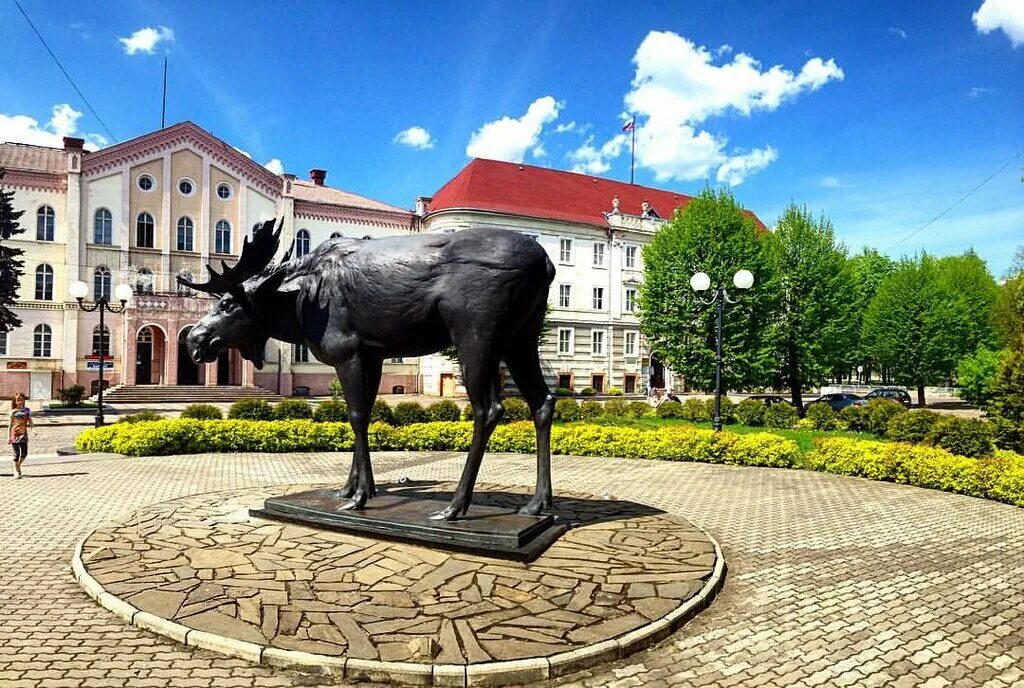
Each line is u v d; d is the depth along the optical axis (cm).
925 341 3781
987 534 789
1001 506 946
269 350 3828
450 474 1189
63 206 3516
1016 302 2903
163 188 3691
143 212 3650
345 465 1276
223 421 1446
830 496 1009
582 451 1461
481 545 590
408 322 639
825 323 2981
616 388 4272
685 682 413
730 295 2758
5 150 3681
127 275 3594
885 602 559
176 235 3722
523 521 633
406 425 1675
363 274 652
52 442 1738
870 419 1841
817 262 2959
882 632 496
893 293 3966
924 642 480
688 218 2988
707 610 531
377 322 652
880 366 5316
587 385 4275
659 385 4678
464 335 614
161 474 1116
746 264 2791
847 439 1266
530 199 4216
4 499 894
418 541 612
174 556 587
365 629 446
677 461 1379
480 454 636
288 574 542
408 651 416
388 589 513
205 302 3594
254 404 1842
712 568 590
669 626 477
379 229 4147
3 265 2800
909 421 1441
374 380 707
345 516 648
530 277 621
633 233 4388
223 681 396
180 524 689
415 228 4234
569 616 476
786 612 532
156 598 495
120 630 463
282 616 464
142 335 3744
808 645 471
